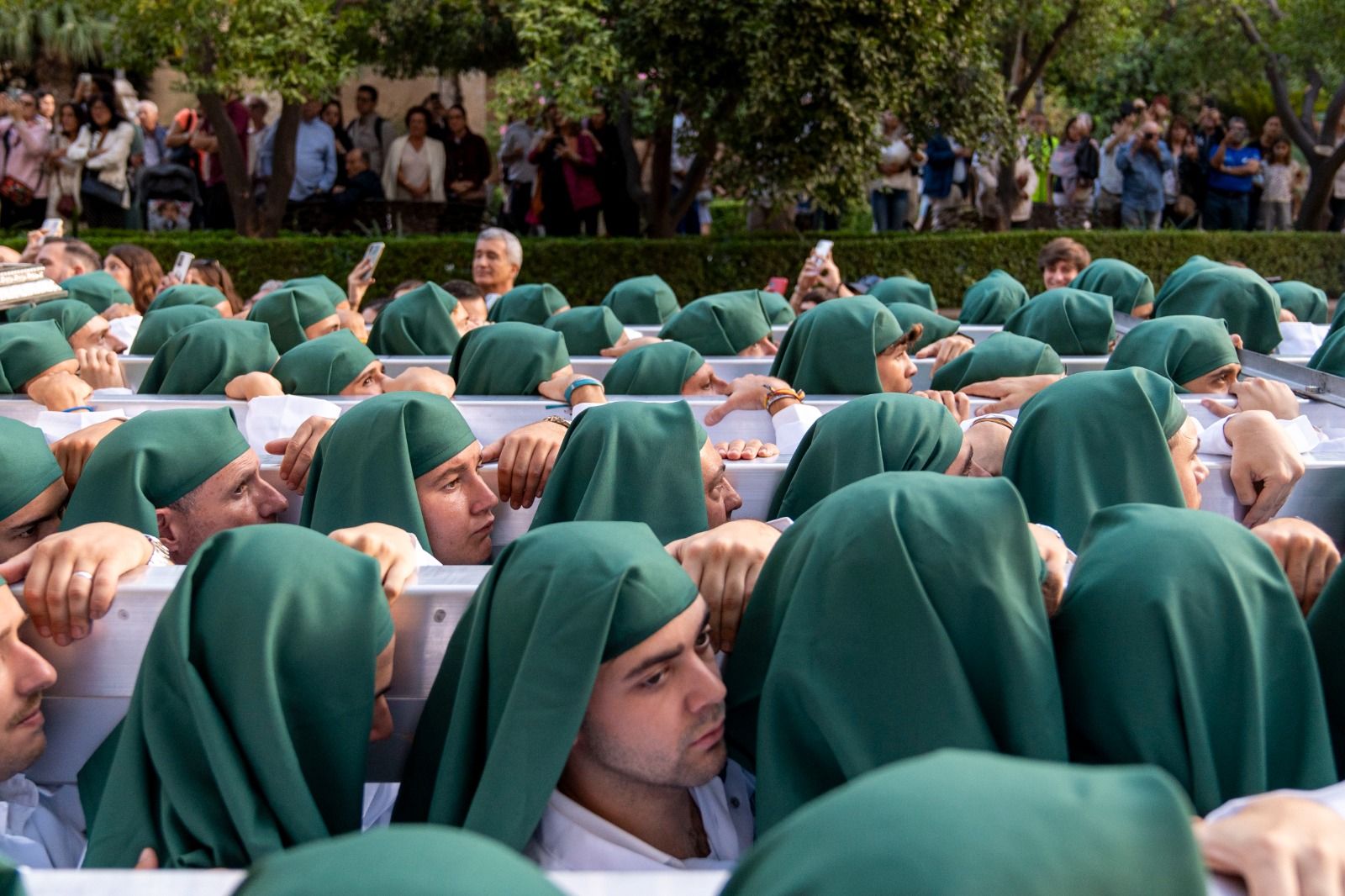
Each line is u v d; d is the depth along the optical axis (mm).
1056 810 1174
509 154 13742
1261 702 1967
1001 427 3602
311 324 6062
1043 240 13570
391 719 2168
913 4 10875
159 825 1965
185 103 17297
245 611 1946
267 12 10438
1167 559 2014
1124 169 14969
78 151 13531
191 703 1916
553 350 4934
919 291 7156
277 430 4098
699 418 4367
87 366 5484
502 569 2033
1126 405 3121
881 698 1956
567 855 2020
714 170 12406
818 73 10961
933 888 1114
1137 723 1967
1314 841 1497
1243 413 3539
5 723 2164
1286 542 2396
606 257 12305
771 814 2002
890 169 14266
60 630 2225
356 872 1209
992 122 12789
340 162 13648
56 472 3078
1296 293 7547
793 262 12500
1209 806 1918
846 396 4641
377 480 3141
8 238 12766
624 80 11750
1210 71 16156
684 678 1980
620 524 2090
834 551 2021
